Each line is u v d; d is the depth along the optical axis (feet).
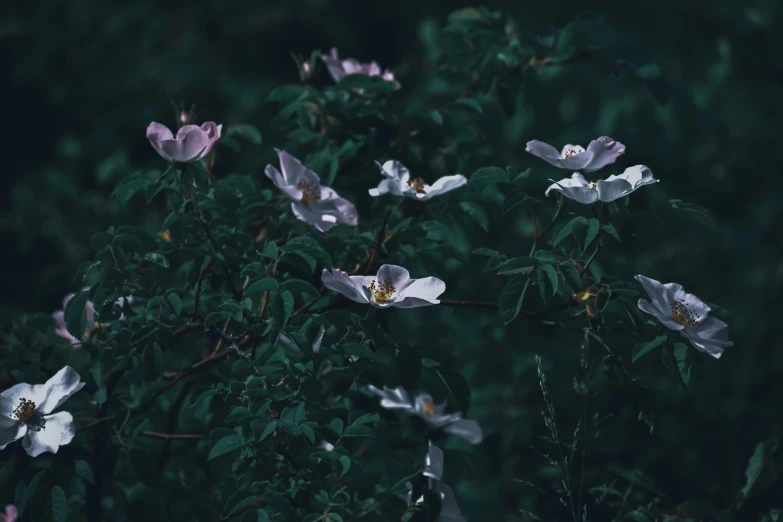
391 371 2.83
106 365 2.76
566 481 2.85
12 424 2.65
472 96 3.22
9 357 2.90
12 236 4.27
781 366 3.72
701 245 4.29
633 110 4.72
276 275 2.72
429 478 2.79
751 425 3.50
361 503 2.77
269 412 2.64
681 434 3.41
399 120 3.05
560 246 2.76
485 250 2.73
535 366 3.45
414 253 2.81
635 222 2.69
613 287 2.62
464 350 3.56
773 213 4.63
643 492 3.03
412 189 2.80
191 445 2.95
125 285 2.74
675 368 2.60
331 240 2.81
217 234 2.79
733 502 2.99
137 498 2.83
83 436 2.85
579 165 2.68
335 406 2.86
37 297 4.13
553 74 4.53
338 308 2.72
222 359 2.83
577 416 3.16
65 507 2.63
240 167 3.66
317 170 2.94
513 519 3.37
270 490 2.65
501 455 3.42
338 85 3.00
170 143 2.69
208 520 2.87
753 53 4.69
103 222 4.18
